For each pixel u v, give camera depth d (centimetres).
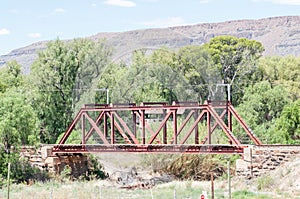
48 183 4475
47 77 7650
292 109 5997
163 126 3928
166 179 3881
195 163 4303
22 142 5153
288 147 4678
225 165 4669
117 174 3834
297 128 5947
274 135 6209
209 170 4406
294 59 9706
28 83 7706
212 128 4791
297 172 4100
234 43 9394
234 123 6431
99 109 4100
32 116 5184
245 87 8862
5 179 4681
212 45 9244
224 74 9100
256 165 4653
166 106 2575
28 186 4294
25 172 5028
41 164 5112
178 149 3244
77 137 5784
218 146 4712
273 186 4034
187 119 3447
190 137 3669
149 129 3909
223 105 4703
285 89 8394
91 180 4503
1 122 4947
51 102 7562
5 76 8294
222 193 3641
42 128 7512
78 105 4975
